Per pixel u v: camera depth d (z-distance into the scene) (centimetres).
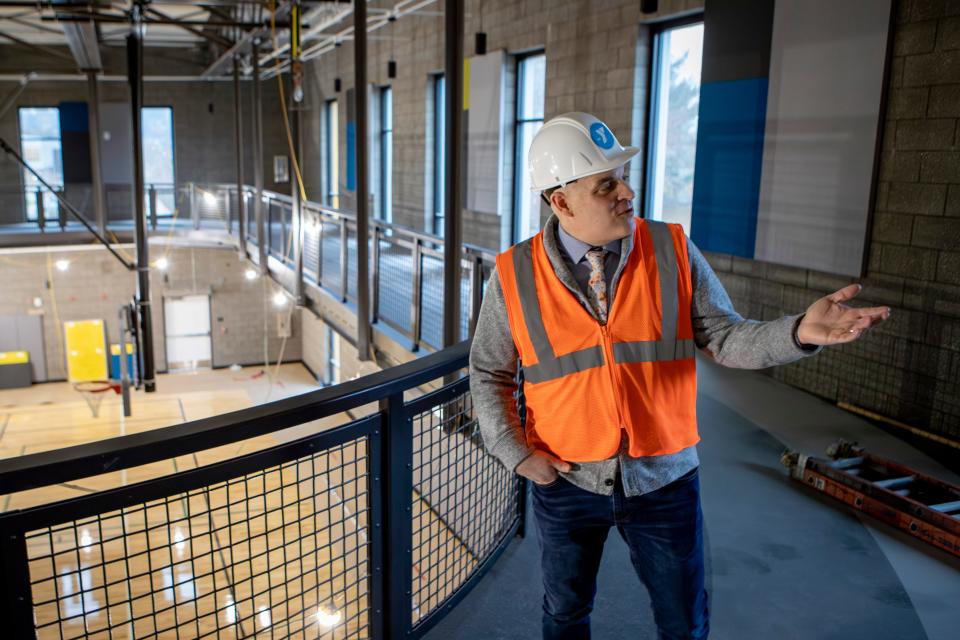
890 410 431
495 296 153
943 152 399
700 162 583
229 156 2020
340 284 998
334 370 1561
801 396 476
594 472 146
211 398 1172
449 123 523
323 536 405
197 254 1766
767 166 517
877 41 429
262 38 1344
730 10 538
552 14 780
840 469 321
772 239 518
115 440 149
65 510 142
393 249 814
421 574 214
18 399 1581
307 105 1867
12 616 140
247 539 165
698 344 150
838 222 464
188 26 1265
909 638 216
